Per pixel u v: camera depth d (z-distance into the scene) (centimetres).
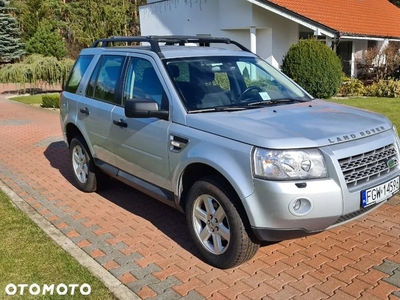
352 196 341
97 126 536
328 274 376
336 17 1791
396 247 418
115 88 512
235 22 1730
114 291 361
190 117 398
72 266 402
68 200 590
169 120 417
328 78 1398
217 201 373
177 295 354
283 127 364
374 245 424
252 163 337
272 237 343
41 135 1098
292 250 420
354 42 1945
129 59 500
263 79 500
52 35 2402
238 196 351
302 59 1392
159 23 2047
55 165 785
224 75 468
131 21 2902
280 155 330
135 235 470
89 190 608
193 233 408
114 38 577
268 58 1759
